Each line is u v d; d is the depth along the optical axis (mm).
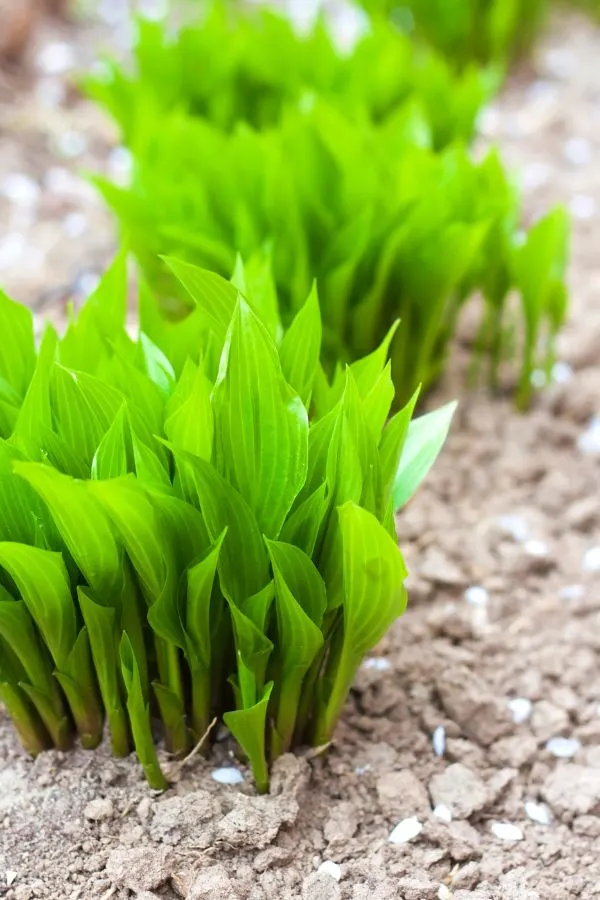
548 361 1116
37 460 853
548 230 1042
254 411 833
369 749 916
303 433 828
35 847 869
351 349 1052
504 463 1084
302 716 895
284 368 877
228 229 1072
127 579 853
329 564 856
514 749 923
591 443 1103
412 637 972
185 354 905
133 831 872
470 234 1004
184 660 887
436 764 917
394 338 1062
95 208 1385
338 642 876
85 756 902
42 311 1201
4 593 849
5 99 1657
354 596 836
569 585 1016
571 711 945
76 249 1285
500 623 992
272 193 1033
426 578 1005
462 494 1071
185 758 889
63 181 1456
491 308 1109
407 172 1062
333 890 854
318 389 892
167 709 880
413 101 1153
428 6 1684
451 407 888
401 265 1032
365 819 892
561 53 1923
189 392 854
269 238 1038
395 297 1050
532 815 901
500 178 1072
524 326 1199
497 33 1647
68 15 2006
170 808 875
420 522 1037
